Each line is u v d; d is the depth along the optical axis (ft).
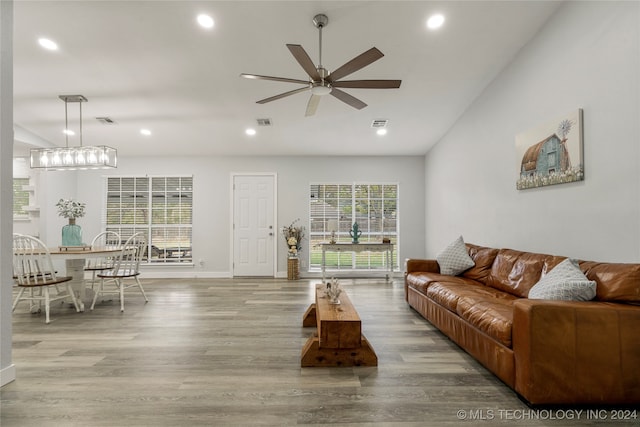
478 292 9.73
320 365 8.03
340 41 10.48
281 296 15.78
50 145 18.57
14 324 11.43
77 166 13.46
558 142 9.54
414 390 6.90
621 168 7.59
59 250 13.69
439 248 19.27
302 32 10.03
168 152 20.98
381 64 11.89
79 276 14.61
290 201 21.84
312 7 9.04
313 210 22.00
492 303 8.22
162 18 9.34
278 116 16.14
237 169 21.76
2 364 7.16
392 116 16.28
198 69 11.93
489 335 7.50
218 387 7.02
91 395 6.70
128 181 21.71
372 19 9.59
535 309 6.21
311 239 21.91
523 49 11.21
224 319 11.97
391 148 20.70
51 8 8.80
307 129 17.80
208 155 21.65
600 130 8.16
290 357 8.58
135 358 8.52
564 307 6.20
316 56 11.15
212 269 21.61
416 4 9.07
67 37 10.02
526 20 9.97
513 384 6.66
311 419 5.89
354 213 22.08
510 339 6.78
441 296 10.13
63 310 13.29
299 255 21.75
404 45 10.82
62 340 9.83
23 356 8.64
